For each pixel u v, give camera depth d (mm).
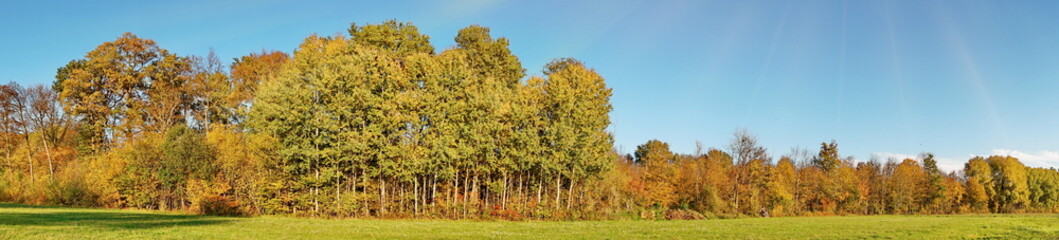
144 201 39688
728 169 67375
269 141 36688
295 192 37000
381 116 36219
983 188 89562
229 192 38219
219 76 54594
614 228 29484
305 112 35969
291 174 36844
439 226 28672
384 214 36781
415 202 37594
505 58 53062
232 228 23188
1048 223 40594
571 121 41281
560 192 44938
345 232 23281
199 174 38562
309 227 25484
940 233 29719
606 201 46688
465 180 39375
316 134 36312
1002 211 92125
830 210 70938
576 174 42281
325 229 24594
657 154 66062
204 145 39938
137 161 40250
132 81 53156
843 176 77312
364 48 40406
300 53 44594
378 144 36219
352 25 49344
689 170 63062
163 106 52312
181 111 56312
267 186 36188
